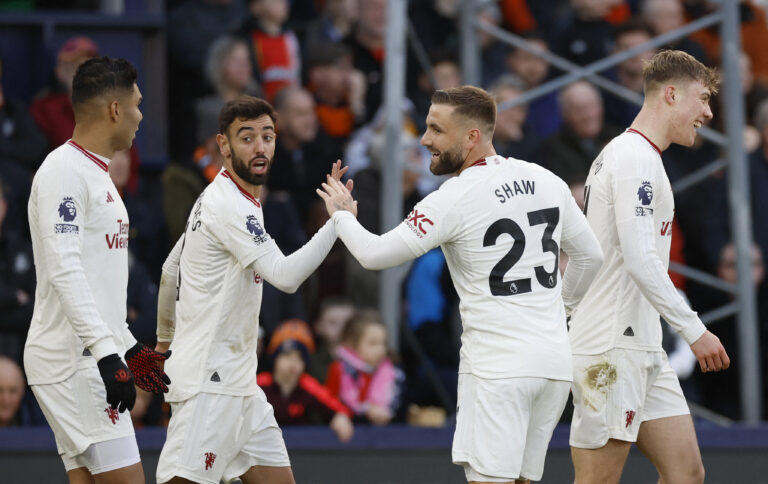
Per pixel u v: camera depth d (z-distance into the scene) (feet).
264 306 83.35
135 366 51.42
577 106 94.84
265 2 99.30
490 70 107.96
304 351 82.02
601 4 104.27
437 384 90.79
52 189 49.78
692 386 94.32
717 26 109.50
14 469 77.36
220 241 52.47
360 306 90.84
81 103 50.98
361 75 102.12
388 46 88.12
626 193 54.24
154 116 97.40
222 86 93.20
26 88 96.02
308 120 95.30
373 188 93.35
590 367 55.83
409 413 86.02
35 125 86.53
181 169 86.33
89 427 51.13
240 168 52.49
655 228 55.67
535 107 105.40
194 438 52.60
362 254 50.83
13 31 95.30
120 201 52.42
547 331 50.24
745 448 87.56
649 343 55.77
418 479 83.30
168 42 99.19
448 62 101.24
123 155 85.05
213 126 87.45
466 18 96.17
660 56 56.18
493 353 49.96
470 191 50.39
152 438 79.20
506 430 49.42
